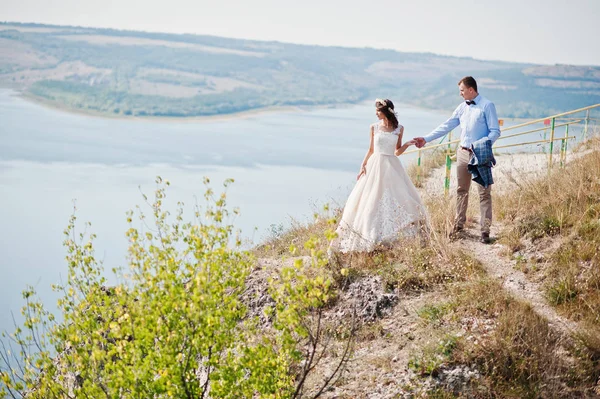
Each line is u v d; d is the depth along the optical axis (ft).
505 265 23.18
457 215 26.50
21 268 384.27
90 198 599.57
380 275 22.50
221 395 15.81
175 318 15.34
